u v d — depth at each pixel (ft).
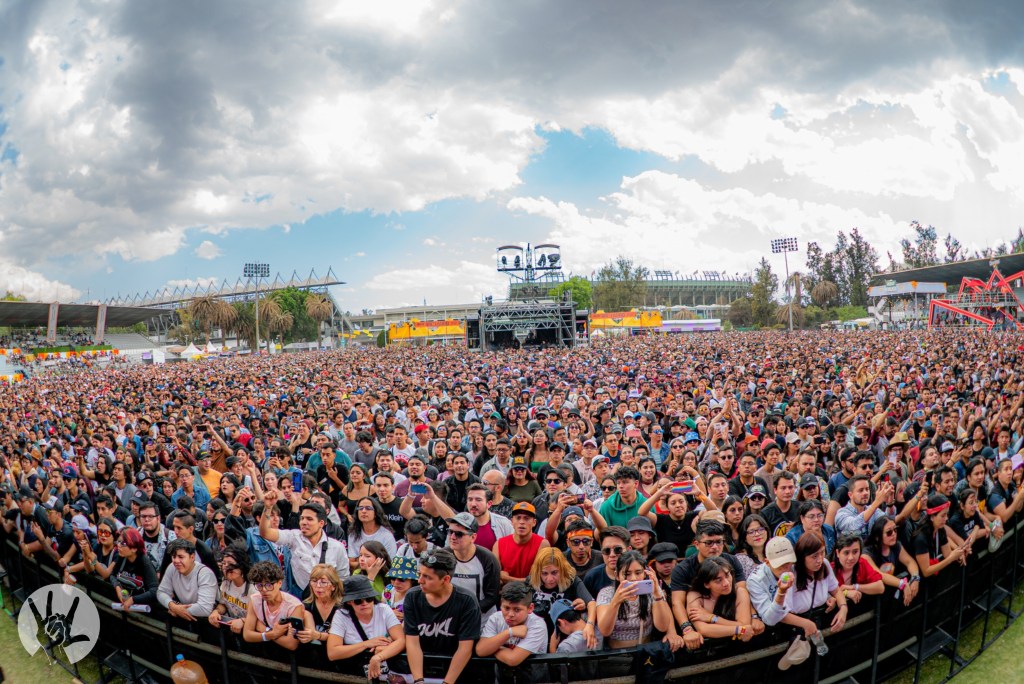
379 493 20.70
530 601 13.07
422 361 109.29
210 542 20.65
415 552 16.39
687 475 20.62
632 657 13.24
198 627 16.53
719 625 13.61
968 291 247.29
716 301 640.58
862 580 15.55
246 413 46.24
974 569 19.04
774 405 39.52
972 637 19.42
